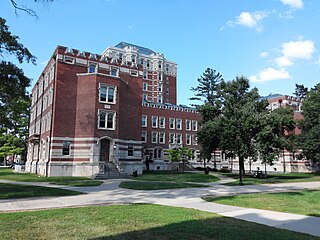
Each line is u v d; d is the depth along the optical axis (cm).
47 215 1004
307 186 2491
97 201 1414
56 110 3616
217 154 6562
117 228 814
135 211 1091
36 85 5328
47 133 3825
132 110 4225
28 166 4916
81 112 3712
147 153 5712
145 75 8900
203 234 745
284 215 1091
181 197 1616
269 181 3005
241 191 1989
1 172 4512
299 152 5569
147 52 9662
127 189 2016
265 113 3716
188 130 6419
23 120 5441
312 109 4847
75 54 3866
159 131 6022
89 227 827
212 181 2938
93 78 3741
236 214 1105
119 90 3928
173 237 716
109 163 3609
